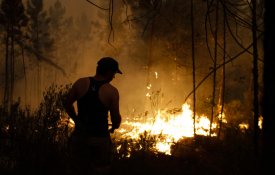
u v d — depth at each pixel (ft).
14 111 16.70
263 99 10.44
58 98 16.88
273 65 10.13
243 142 22.35
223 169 17.83
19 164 14.90
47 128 16.20
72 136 14.06
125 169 16.98
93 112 13.67
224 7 14.44
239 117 41.06
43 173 14.58
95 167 13.93
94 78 13.93
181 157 20.74
